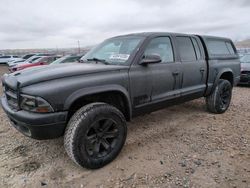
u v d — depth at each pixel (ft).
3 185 9.02
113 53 12.80
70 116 10.05
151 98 12.36
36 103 8.71
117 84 10.61
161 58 12.65
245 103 21.29
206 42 16.22
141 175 9.55
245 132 13.87
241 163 10.31
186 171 9.76
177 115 17.28
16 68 50.62
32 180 9.32
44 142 12.69
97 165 9.93
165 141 12.72
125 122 10.84
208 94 16.89
